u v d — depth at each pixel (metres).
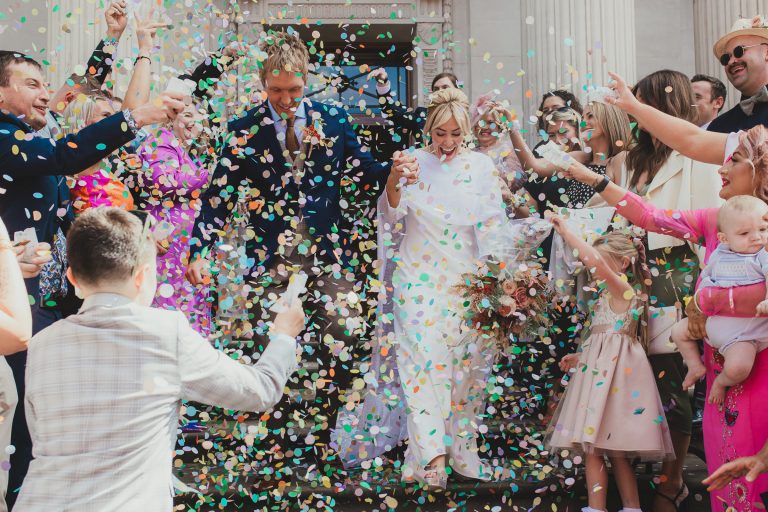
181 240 4.33
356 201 4.50
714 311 3.05
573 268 4.30
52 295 3.47
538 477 3.73
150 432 2.13
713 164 3.56
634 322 3.78
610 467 4.13
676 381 3.92
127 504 2.05
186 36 4.53
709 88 5.27
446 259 4.13
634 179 4.19
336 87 4.49
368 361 4.64
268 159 3.98
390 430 4.26
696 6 7.10
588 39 6.18
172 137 4.43
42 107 3.52
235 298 3.97
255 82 4.13
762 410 2.96
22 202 3.34
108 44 4.04
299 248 3.77
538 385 4.73
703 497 3.96
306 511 3.62
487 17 8.99
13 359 3.30
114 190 3.92
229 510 3.77
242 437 3.81
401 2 8.87
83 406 2.09
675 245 3.98
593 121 4.24
